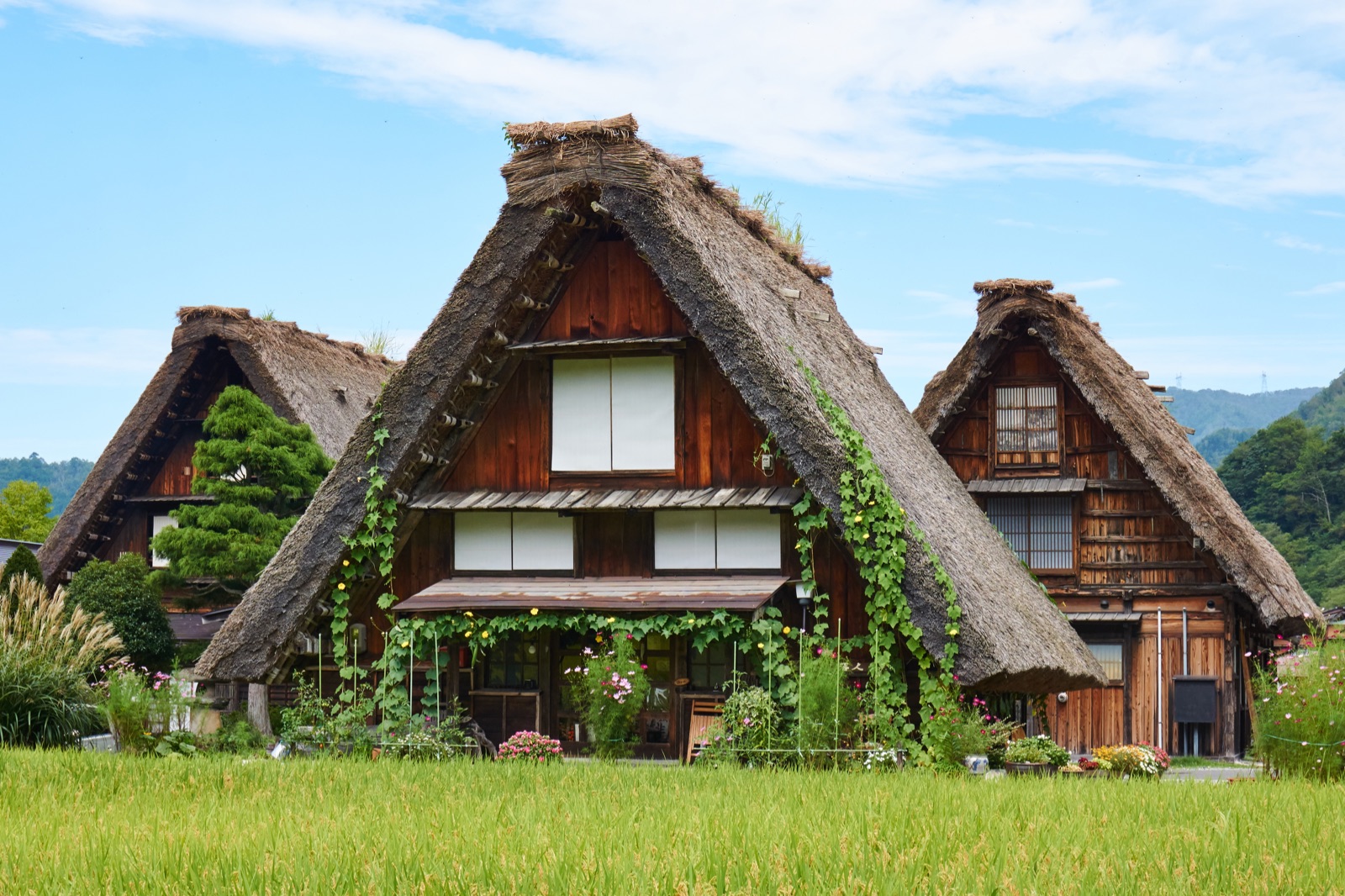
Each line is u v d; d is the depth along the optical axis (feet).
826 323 62.64
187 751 45.24
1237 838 22.70
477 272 49.80
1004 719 53.67
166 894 18.92
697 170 55.42
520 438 51.96
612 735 46.88
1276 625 67.51
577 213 49.83
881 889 18.51
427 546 52.26
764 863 19.90
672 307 50.49
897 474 49.78
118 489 87.92
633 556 50.01
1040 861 20.39
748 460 49.08
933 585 43.57
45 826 25.36
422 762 39.70
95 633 50.52
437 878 18.74
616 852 21.07
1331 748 40.11
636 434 50.62
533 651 51.29
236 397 75.46
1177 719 69.56
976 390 74.84
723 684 47.50
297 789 31.65
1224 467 163.84
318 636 52.06
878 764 41.88
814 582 46.39
